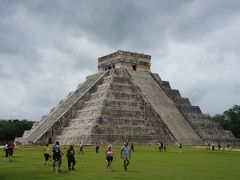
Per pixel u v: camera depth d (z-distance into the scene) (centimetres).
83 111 11838
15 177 3484
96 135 10612
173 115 12075
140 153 7656
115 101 11619
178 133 11519
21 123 19175
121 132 11044
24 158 6050
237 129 18625
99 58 13725
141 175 3675
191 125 12169
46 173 3819
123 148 4197
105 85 12250
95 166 4684
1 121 19650
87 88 12681
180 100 13162
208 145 10938
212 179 3434
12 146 5494
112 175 3656
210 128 12825
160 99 12444
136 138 11081
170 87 13450
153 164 5059
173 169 4366
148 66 13325
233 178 3525
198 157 6644
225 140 12769
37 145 10662
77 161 5528
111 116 11250
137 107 11950
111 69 12850
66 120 11800
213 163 5341
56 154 3869
